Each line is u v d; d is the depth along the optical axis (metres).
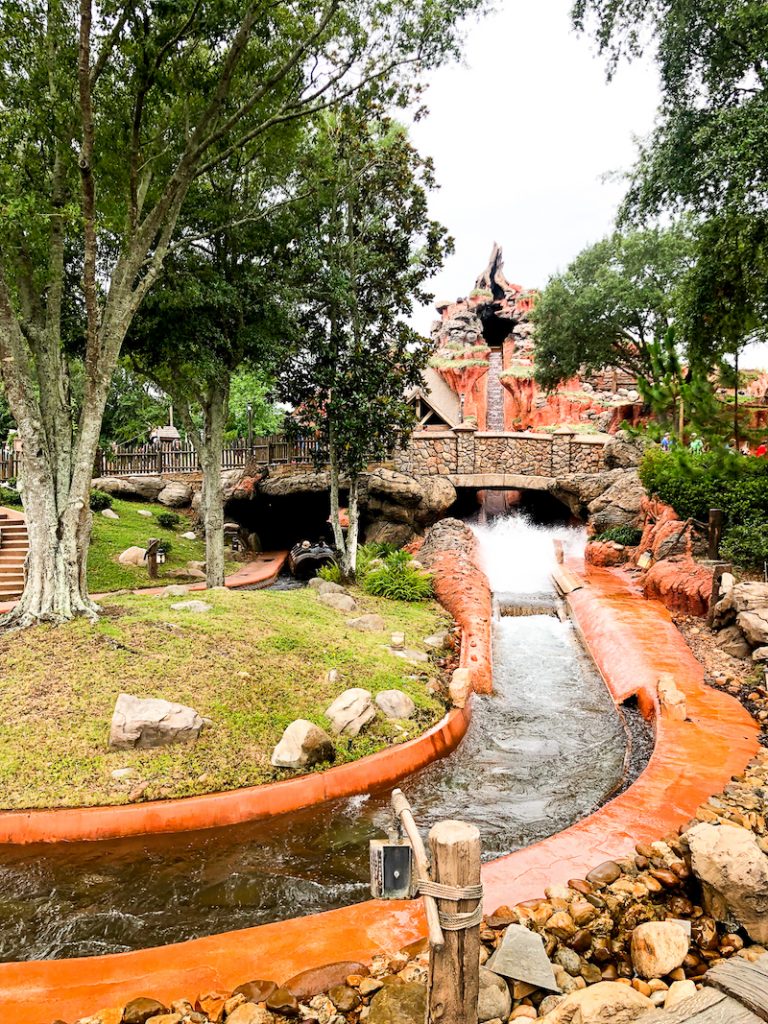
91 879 4.57
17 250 8.36
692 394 10.16
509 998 2.98
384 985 3.09
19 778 5.48
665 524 13.98
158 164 10.32
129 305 8.76
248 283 13.11
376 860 2.56
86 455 8.41
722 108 11.47
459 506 28.12
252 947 3.49
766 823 4.70
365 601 12.51
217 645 7.98
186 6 7.86
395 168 14.10
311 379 14.63
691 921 3.61
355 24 9.40
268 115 10.63
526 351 44.44
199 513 22.92
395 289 14.88
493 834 5.34
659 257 26.00
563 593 13.52
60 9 8.27
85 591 8.69
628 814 4.92
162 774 5.67
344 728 6.71
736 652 8.80
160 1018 2.91
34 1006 3.06
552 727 7.81
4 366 8.04
